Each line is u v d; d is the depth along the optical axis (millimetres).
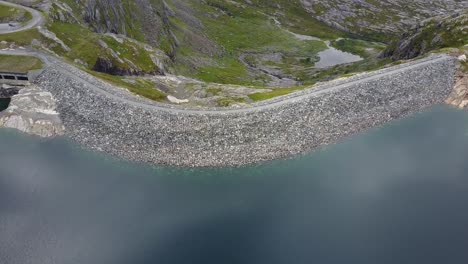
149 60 162250
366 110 120812
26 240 74000
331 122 114062
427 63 143500
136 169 95312
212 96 133000
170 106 113062
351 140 110062
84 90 115875
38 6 156750
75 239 74688
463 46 161750
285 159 101438
